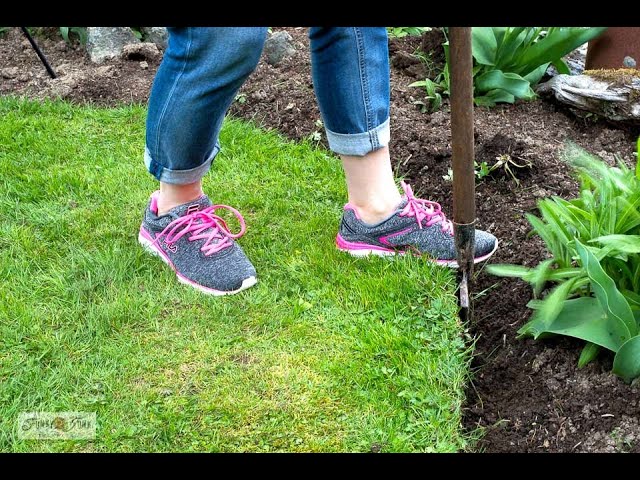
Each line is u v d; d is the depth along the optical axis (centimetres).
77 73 359
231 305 225
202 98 196
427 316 216
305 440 183
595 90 292
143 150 303
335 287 230
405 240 236
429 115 318
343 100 210
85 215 264
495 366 207
